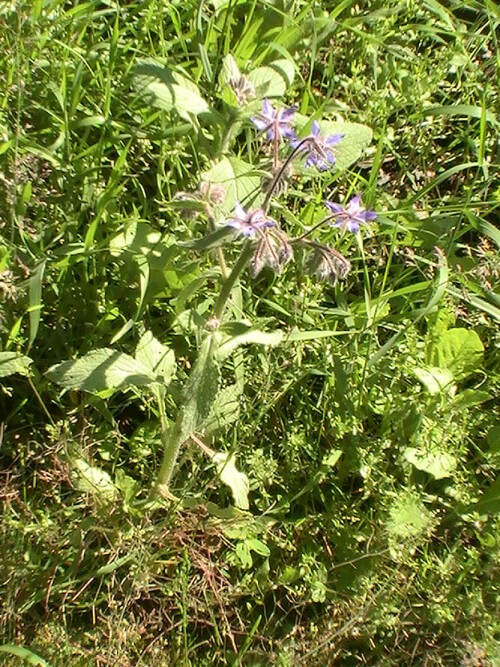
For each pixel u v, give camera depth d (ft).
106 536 1.65
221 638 1.69
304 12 2.06
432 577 1.72
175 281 1.81
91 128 1.96
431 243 2.08
